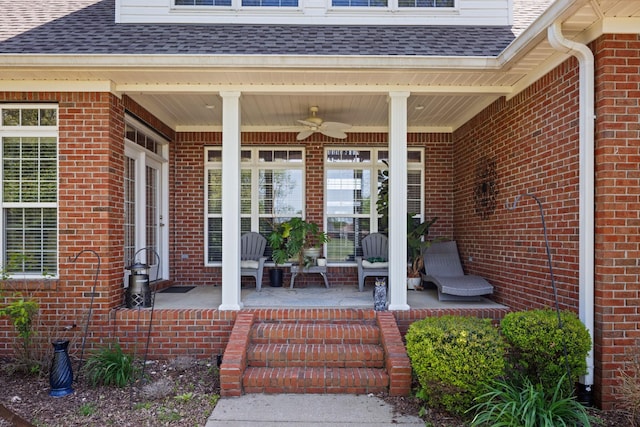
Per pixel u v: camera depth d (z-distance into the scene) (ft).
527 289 16.20
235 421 11.68
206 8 19.40
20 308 14.03
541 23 12.39
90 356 16.06
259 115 22.66
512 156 17.44
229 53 15.42
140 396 13.15
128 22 19.13
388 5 19.63
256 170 25.54
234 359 13.65
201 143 25.16
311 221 25.35
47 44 15.83
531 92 15.85
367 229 25.68
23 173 16.61
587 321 12.50
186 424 11.53
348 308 17.13
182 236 25.17
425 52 15.71
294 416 11.98
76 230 16.22
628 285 12.21
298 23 19.52
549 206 14.70
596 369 12.39
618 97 12.19
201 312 16.49
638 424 11.34
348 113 22.30
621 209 12.23
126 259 19.70
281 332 15.51
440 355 11.35
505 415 10.44
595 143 12.50
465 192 23.07
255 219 25.57
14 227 16.63
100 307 16.22
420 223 25.35
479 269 21.08
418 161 25.46
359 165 25.59
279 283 23.97
